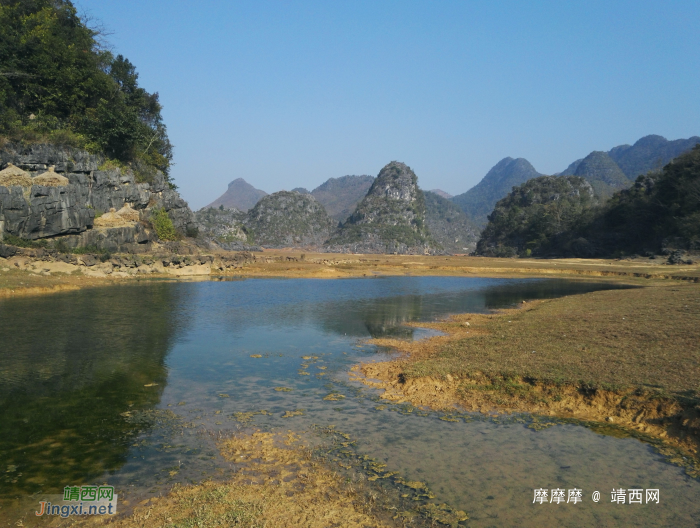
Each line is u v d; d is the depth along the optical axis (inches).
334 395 560.4
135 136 2498.8
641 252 4020.7
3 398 534.0
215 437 436.1
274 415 494.6
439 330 972.6
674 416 440.5
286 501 327.9
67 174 2031.3
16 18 2246.6
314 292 1640.0
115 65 2898.6
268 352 773.3
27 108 2166.6
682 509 319.9
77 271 1716.3
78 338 826.2
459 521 307.0
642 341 669.3
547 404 506.6
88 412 495.8
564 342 703.1
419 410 509.4
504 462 387.5
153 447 414.6
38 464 382.0
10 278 1432.1
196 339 856.9
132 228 2209.6
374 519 308.3
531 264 3319.4
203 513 310.7
